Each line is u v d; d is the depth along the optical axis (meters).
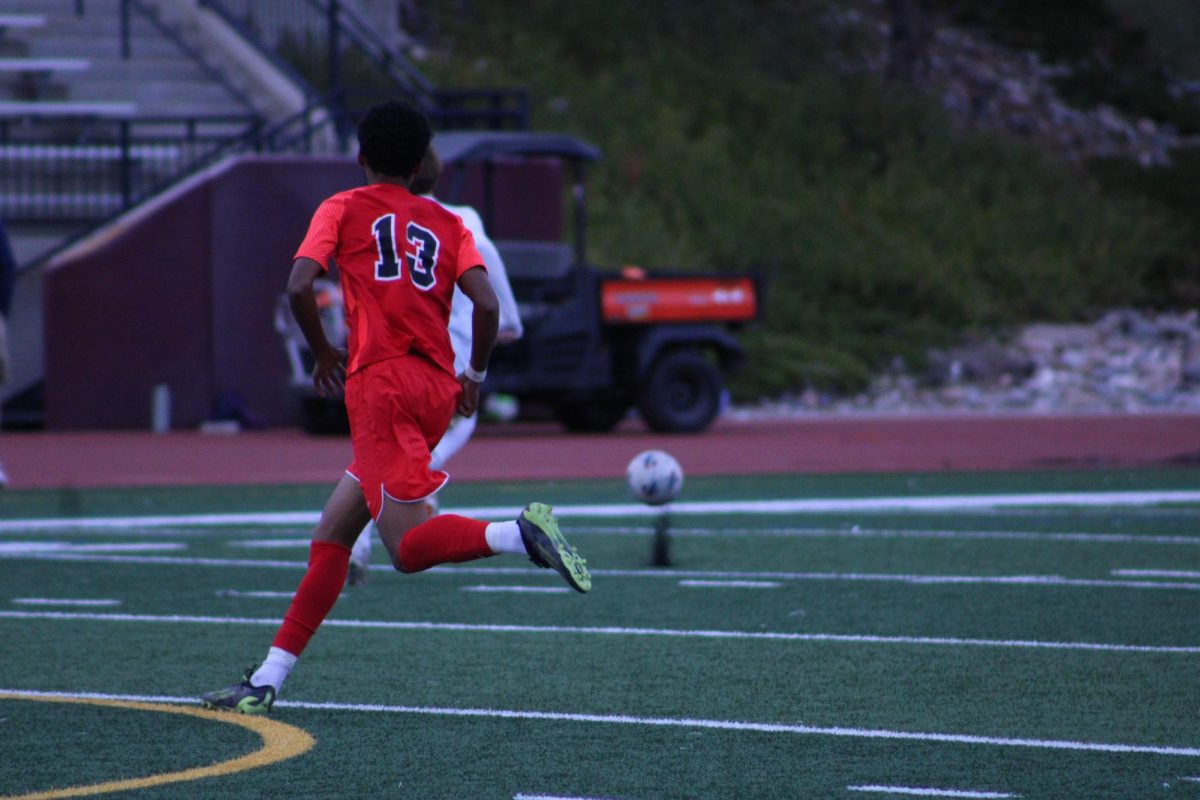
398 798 17.33
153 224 83.75
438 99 111.94
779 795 17.45
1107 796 17.41
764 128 147.75
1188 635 27.95
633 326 77.50
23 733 20.58
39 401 86.25
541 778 18.22
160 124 95.75
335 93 97.12
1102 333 133.38
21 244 89.31
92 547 40.72
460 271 20.92
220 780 18.09
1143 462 66.62
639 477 36.62
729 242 123.81
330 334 72.75
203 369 85.00
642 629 28.72
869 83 160.00
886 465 65.00
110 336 83.31
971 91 191.50
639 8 166.25
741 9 181.75
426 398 20.25
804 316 119.62
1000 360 121.25
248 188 85.44
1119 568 36.44
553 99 137.25
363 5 125.38
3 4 107.75
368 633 28.38
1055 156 176.62
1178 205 166.62
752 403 107.69
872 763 18.97
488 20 155.25
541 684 23.81
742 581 34.66
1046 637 27.77
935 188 147.50
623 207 122.75
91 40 107.00
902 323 124.38
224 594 33.03
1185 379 121.12
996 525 44.94
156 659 25.95
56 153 95.12
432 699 22.73
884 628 28.70
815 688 23.50
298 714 21.77
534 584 34.47
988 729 20.81
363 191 20.91
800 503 50.84
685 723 21.16
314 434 78.94
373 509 20.27
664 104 142.25
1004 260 137.38
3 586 34.09
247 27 111.69
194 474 60.97
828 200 139.00
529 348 74.69
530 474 60.59
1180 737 20.36
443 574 36.12
